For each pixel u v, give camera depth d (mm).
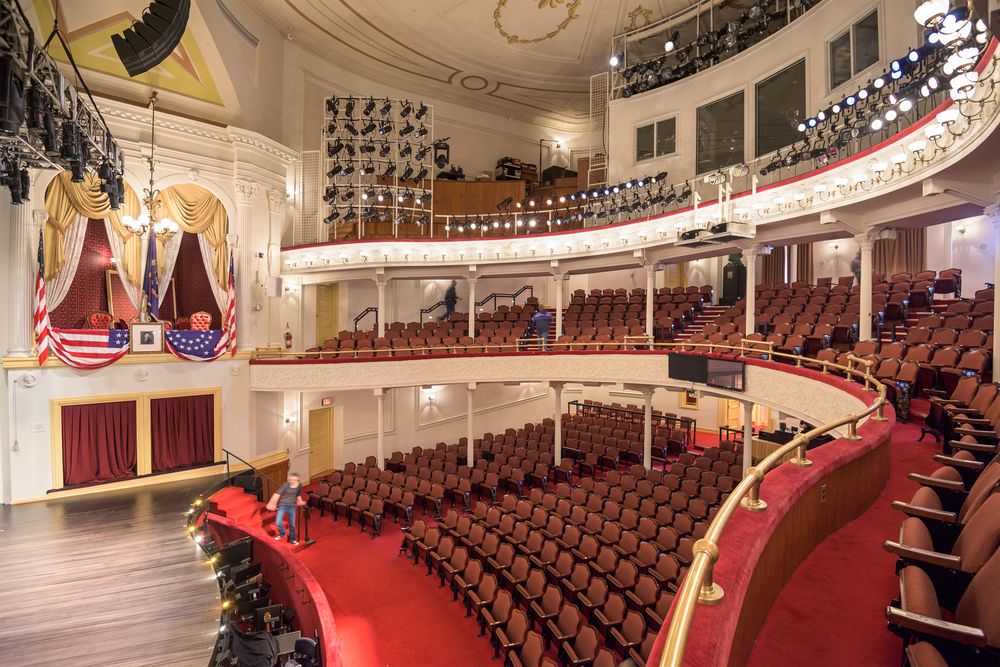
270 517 13055
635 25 19031
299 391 17375
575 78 22797
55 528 10227
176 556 8812
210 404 15250
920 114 11211
